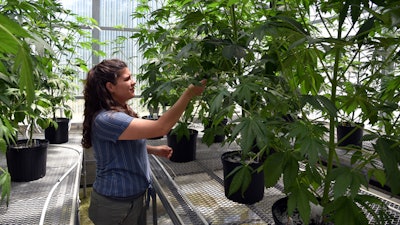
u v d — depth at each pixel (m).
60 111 2.61
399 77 0.73
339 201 0.61
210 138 1.13
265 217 0.97
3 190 0.79
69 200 1.17
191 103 1.19
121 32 2.79
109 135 1.06
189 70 0.97
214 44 0.88
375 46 0.64
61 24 1.75
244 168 0.78
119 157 1.15
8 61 0.83
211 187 1.26
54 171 1.52
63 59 2.33
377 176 0.69
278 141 0.75
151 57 1.47
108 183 1.16
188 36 1.17
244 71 1.00
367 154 0.69
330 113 0.60
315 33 1.09
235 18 1.02
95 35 2.72
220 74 0.98
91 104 1.17
